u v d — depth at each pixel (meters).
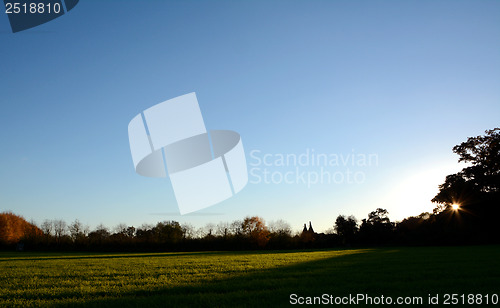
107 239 99.88
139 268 26.61
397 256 34.94
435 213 76.69
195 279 18.33
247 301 12.07
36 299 13.62
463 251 42.16
